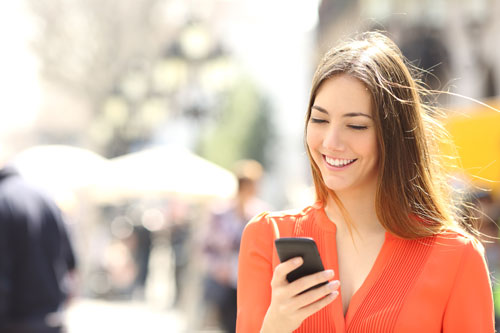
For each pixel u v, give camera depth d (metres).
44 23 19.77
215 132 38.00
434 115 2.77
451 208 2.63
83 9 19.66
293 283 2.05
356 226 2.44
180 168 13.99
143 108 17.48
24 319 4.80
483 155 6.66
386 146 2.36
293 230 2.50
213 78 14.28
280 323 2.08
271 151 39.44
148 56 19.27
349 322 2.30
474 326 2.28
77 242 17.30
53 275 4.92
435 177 2.49
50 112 32.97
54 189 14.52
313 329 2.31
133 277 18.02
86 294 17.61
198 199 13.46
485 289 2.33
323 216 2.49
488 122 6.64
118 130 18.52
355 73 2.35
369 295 2.32
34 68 22.05
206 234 8.67
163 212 18.50
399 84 2.40
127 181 13.80
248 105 38.41
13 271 4.79
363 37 2.54
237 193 8.54
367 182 2.44
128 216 20.23
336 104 2.35
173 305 16.34
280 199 39.50
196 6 15.96
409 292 2.29
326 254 2.43
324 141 2.36
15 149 36.12
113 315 14.93
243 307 2.46
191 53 14.05
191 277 12.23
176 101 17.30
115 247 18.27
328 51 2.46
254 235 2.52
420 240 2.37
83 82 19.77
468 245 2.35
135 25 19.44
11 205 4.79
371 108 2.34
